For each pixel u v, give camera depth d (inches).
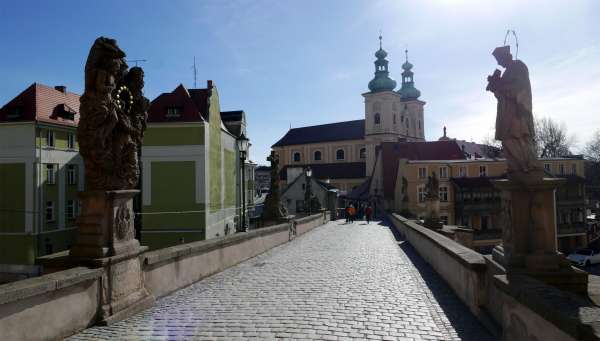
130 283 322.3
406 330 273.6
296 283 428.5
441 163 2327.8
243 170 786.8
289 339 257.6
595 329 137.7
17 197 1653.5
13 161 1662.2
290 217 943.7
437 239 501.0
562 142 2743.6
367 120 3752.5
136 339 259.6
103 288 293.1
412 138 4001.0
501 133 263.3
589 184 2974.9
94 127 304.3
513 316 209.8
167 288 383.6
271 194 932.6
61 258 295.9
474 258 327.6
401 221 1019.9
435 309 323.9
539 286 199.6
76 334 268.4
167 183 1625.2
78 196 307.1
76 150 1839.3
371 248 744.3
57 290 255.4
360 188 3203.7
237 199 2177.7
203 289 405.7
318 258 615.2
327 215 1683.1
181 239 1599.4
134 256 328.2
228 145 2023.9
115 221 310.2
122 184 321.7
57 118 1755.7
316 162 4347.9
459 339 255.9
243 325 286.2
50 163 1710.1
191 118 1628.9
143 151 1633.9
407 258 611.5
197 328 281.1
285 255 657.0
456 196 2297.0
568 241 2300.7
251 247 632.4
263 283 431.2
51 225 1711.4
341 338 259.0
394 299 356.5
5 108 1692.9
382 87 3686.0
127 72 349.4
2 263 1649.9
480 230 2202.3
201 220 1605.6
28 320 235.0
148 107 359.3
